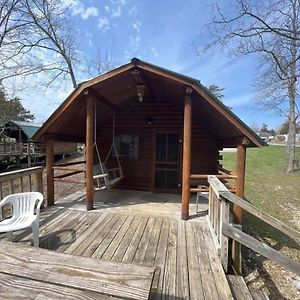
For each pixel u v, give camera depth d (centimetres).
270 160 1920
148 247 327
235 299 245
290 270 260
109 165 725
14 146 1994
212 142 669
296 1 693
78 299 88
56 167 513
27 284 96
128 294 90
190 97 430
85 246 325
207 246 334
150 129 696
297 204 866
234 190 452
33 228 314
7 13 1095
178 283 249
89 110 476
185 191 439
